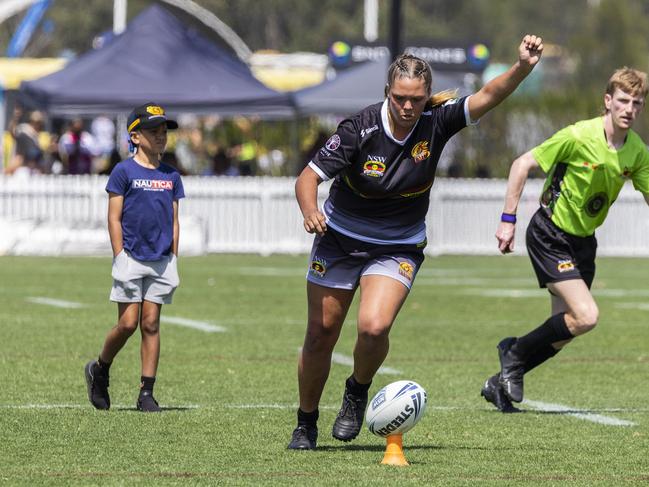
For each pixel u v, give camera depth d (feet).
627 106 102.68
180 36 317.22
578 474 79.41
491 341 153.58
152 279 102.58
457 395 114.11
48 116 323.98
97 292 205.77
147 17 317.83
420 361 135.74
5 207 295.89
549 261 106.63
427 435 93.71
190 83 305.73
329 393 113.60
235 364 130.00
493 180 317.22
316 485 74.02
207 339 150.51
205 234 302.86
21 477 75.77
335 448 87.15
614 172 104.17
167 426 94.63
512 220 106.11
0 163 387.55
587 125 104.58
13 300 191.31
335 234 82.53
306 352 84.23
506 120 378.73
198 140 412.57
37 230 291.99
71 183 296.71
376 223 82.07
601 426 98.53
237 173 369.50
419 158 80.79
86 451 84.58
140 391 102.58
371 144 80.18
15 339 146.10
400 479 76.28
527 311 189.37
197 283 227.20
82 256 290.35
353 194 81.92
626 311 190.90
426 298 208.13
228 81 306.96
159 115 103.45
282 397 109.81
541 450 88.02
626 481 77.36
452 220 317.42
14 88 412.98
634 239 322.96
